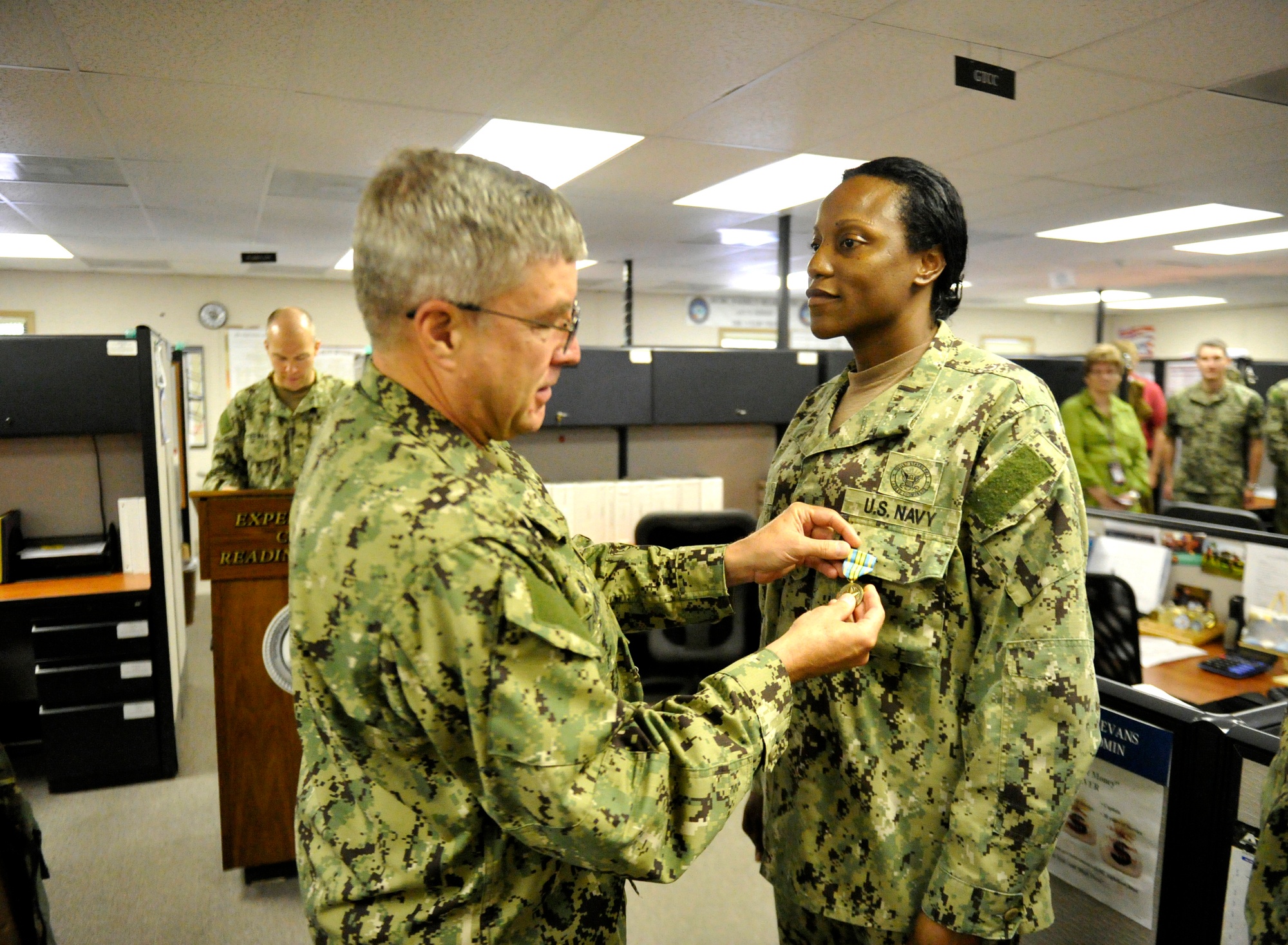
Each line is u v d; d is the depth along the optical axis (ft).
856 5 7.47
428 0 7.27
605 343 32.27
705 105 10.32
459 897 2.28
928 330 3.37
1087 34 8.18
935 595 3.05
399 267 2.12
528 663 2.01
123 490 10.23
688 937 6.55
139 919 6.81
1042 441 2.90
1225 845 3.51
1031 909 3.01
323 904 2.35
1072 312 38.81
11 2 7.16
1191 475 16.16
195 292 24.72
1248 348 34.32
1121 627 6.44
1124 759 3.91
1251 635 7.02
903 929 3.10
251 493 6.66
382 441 2.18
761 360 11.16
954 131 11.46
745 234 19.61
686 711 2.27
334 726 2.22
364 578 2.03
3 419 8.71
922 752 3.08
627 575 3.26
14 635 9.95
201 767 9.68
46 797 8.96
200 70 8.86
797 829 3.35
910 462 3.11
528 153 12.68
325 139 11.53
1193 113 10.74
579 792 2.01
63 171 13.11
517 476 2.50
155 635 9.18
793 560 3.06
